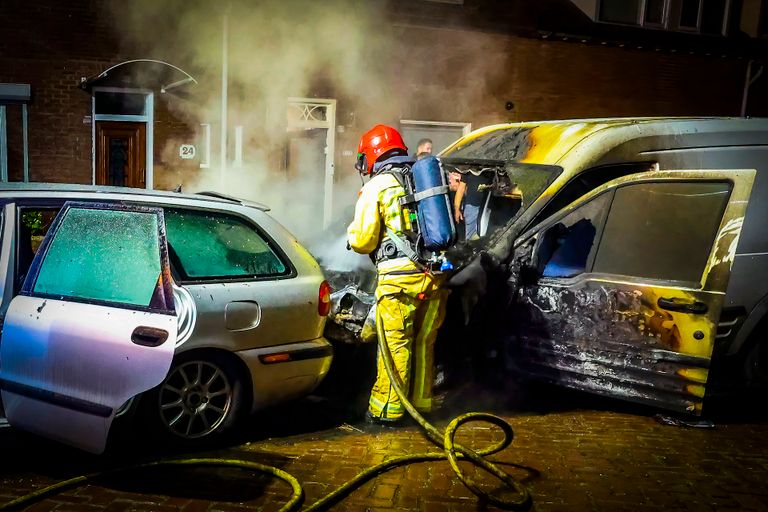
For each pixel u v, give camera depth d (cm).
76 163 999
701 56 1288
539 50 1187
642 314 412
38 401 328
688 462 370
